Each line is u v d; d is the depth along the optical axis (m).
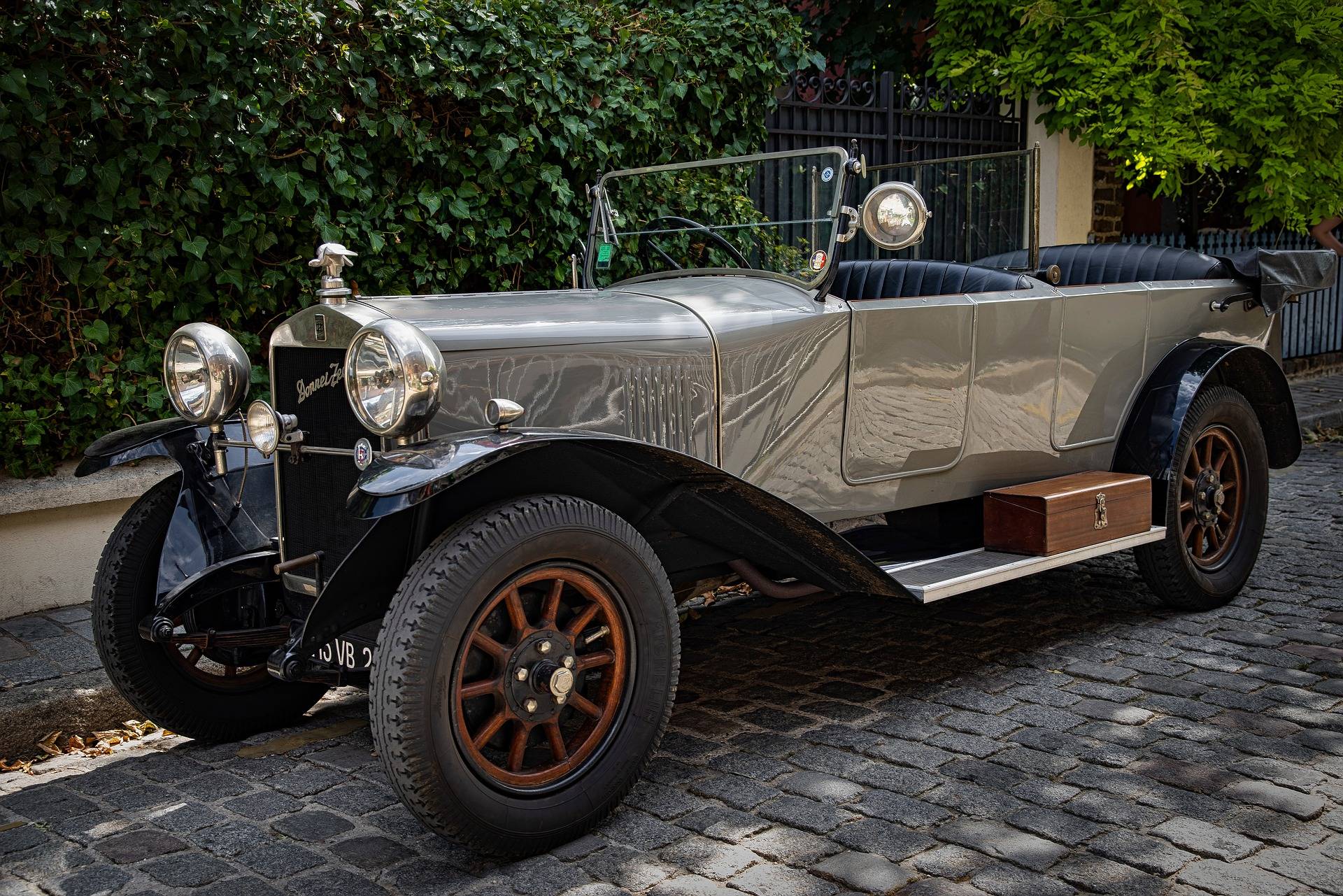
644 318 3.23
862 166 3.47
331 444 2.98
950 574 3.55
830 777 3.02
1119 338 4.34
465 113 5.31
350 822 2.87
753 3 6.59
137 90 4.39
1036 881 2.44
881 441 3.69
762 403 3.41
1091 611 4.46
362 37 4.90
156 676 3.30
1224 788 2.87
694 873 2.53
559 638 2.72
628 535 2.78
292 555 3.19
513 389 2.94
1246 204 8.84
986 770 3.03
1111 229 9.37
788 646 4.16
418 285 5.32
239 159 4.66
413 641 2.46
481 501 2.88
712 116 6.34
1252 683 3.63
